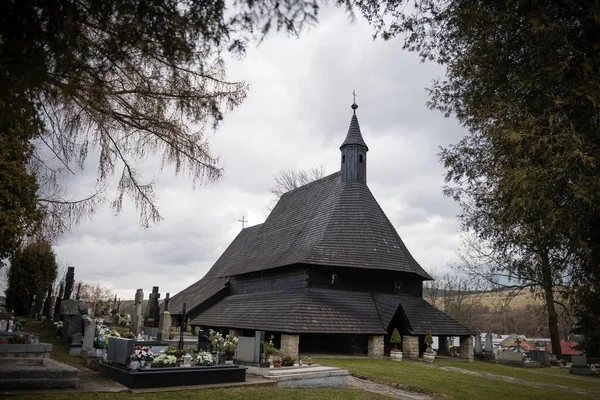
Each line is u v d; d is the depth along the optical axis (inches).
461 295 2391.7
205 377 465.4
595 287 397.4
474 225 465.7
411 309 1021.2
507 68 358.6
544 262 418.6
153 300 924.0
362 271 1063.0
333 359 845.8
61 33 152.7
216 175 295.3
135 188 296.7
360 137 1216.2
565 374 1021.8
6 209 522.3
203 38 189.6
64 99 198.4
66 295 932.6
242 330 1076.5
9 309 1152.2
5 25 150.3
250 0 179.0
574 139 287.6
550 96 313.1
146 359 445.7
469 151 430.9
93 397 368.5
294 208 1395.2
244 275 1405.0
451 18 355.9
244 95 267.7
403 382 613.3
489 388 621.6
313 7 181.3
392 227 1240.8
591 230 331.6
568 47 297.7
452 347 1206.3
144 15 171.6
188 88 249.1
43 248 489.1
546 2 302.4
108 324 1131.9
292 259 1068.5
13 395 351.3
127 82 240.7
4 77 164.4
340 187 1184.8
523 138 315.3
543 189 299.4
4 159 512.7
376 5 326.0
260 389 469.7
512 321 2645.2
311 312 917.8
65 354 598.9
